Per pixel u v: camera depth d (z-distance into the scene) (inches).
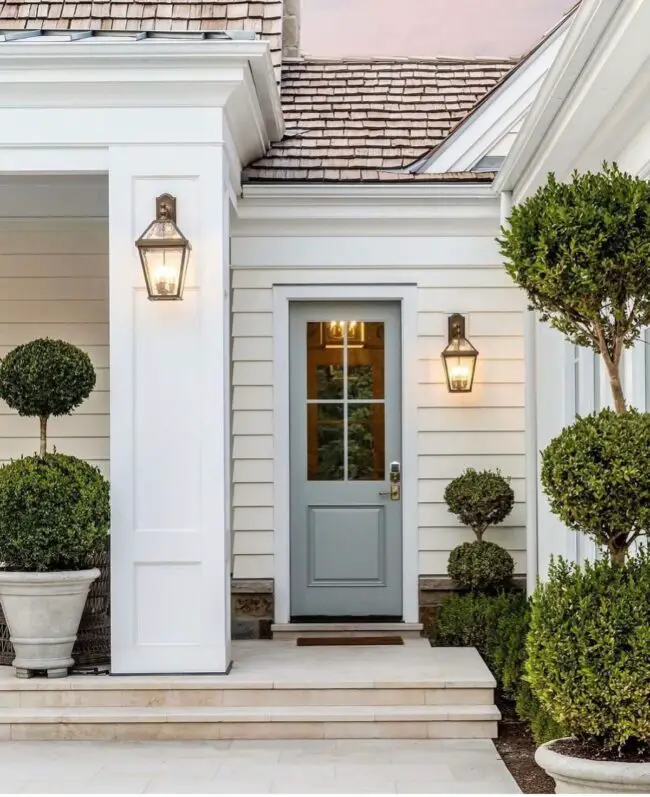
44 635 245.6
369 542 327.9
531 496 310.3
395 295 324.2
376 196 317.1
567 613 167.6
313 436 329.1
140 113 254.5
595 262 164.9
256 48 245.0
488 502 305.4
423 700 245.1
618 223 165.0
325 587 327.3
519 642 263.9
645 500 163.9
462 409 323.6
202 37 248.8
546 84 220.1
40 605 243.8
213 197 253.6
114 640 249.0
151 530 250.4
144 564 250.2
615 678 160.9
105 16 335.0
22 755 226.5
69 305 331.6
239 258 322.7
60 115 254.8
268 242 323.6
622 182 169.8
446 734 240.2
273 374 323.9
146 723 238.8
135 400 252.5
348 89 351.6
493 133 326.6
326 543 327.6
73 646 256.1
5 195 323.3
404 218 320.8
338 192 315.6
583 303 169.5
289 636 316.5
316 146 328.2
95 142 254.1
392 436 329.1
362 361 330.0
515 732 244.7
